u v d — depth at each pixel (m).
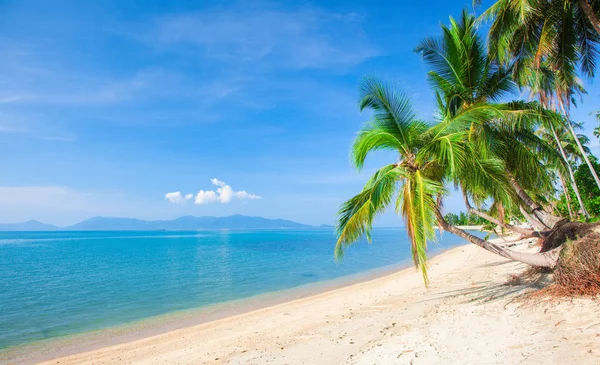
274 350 8.62
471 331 7.14
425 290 14.90
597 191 27.98
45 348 10.83
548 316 6.91
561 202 28.64
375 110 10.07
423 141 9.92
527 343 5.84
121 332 12.49
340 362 6.93
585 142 30.89
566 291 7.71
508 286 11.16
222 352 9.08
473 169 9.30
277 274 26.89
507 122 11.24
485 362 5.43
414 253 9.70
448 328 7.71
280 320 12.49
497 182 9.45
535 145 12.91
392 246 61.16
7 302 17.94
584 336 5.52
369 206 9.62
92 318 14.56
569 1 10.99
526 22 11.15
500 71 13.04
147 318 14.45
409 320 9.43
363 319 10.77
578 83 12.38
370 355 6.91
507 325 7.02
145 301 17.81
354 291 17.75
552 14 11.19
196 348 9.82
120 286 22.50
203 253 51.12
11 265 36.53
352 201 10.20
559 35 11.74
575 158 32.19
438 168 10.03
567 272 7.83
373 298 14.90
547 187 13.02
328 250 55.72
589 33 11.76
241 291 20.11
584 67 12.47
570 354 5.02
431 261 30.16
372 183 10.68
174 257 44.41
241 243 82.25
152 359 9.19
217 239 111.44
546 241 10.59
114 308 16.38
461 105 12.58
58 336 12.09
